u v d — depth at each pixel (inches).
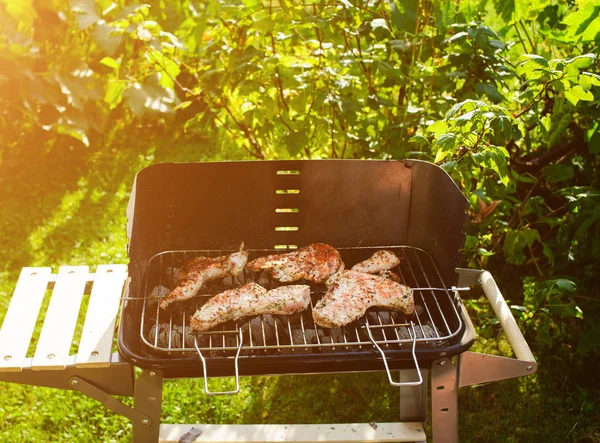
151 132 201.9
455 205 90.7
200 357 77.6
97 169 184.9
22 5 174.7
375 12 121.9
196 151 189.8
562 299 128.1
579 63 99.9
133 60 186.9
